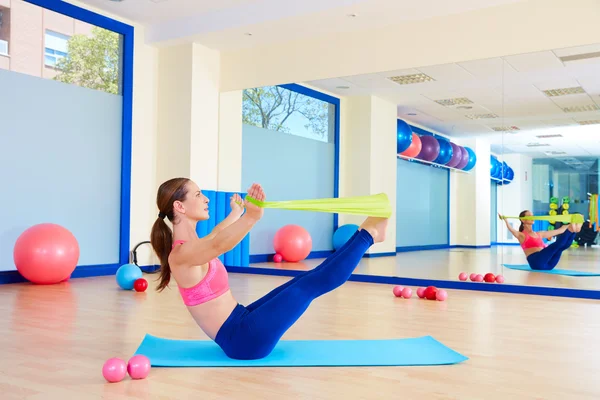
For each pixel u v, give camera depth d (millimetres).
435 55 6062
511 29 5648
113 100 6762
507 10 5676
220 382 2246
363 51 6512
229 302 2504
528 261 6340
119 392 2113
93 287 5395
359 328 3461
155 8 6543
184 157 7086
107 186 6695
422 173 8039
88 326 3457
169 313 3947
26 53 5832
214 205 7117
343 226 8156
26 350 2807
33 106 5883
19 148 5750
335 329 3424
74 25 6324
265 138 7938
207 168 7270
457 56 5930
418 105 7484
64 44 6215
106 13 6629
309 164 8258
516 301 4812
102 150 6629
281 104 8008
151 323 3566
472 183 7359
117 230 6809
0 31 5602
